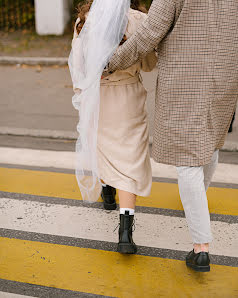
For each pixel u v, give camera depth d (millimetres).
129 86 2719
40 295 2520
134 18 2527
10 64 8516
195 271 2727
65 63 8336
